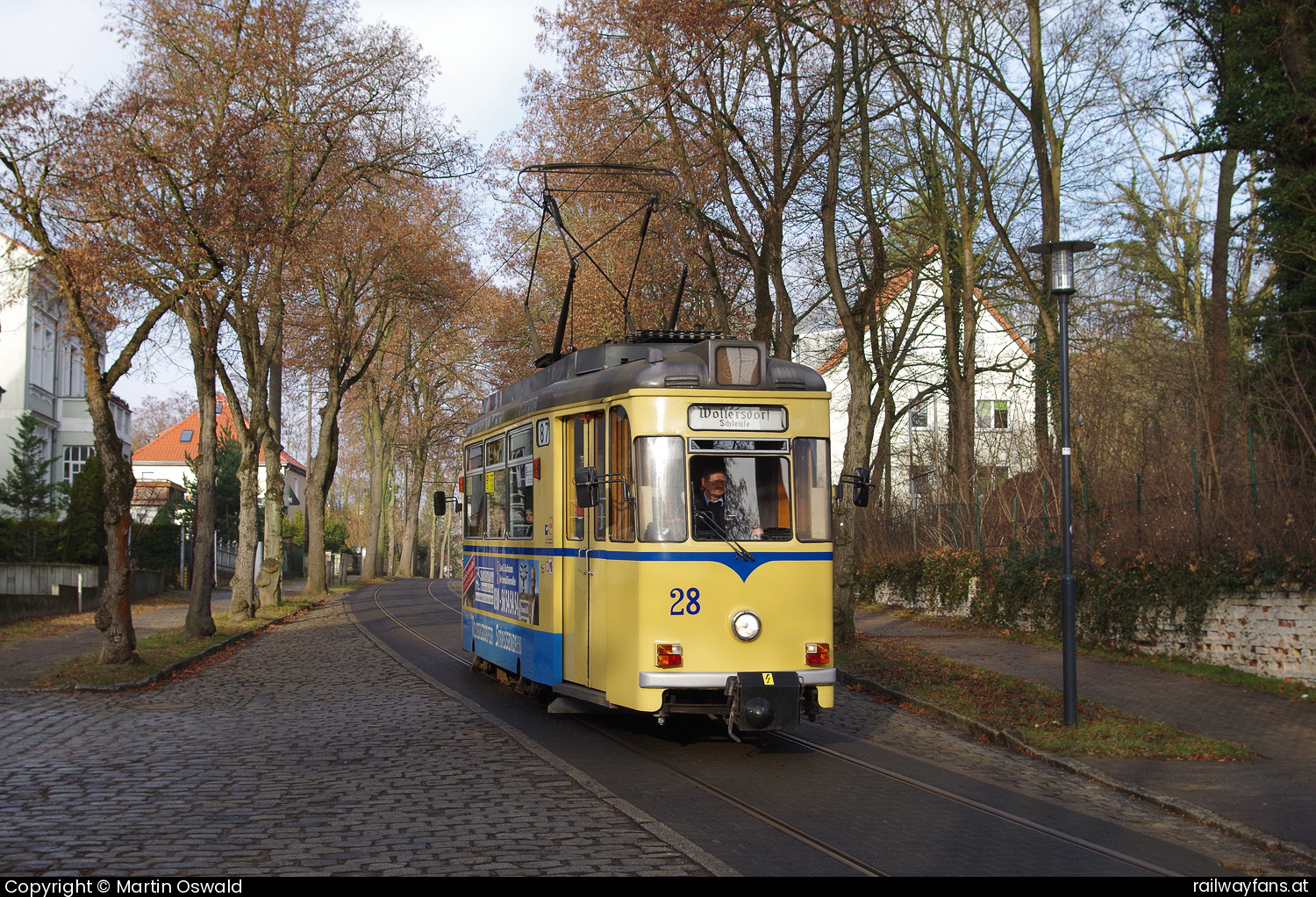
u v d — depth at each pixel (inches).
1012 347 1542.8
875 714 502.6
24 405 1685.5
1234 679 552.4
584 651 416.5
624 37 796.6
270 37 818.8
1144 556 653.9
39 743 404.8
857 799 326.0
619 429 392.2
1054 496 804.6
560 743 410.3
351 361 1540.4
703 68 744.3
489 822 287.9
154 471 3125.0
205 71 808.9
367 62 927.7
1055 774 376.8
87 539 1331.2
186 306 760.3
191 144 653.3
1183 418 674.8
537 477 467.2
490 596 557.9
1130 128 952.3
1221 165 861.8
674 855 259.6
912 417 1630.2
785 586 382.0
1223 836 297.9
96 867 244.7
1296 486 553.6
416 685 581.0
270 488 1201.4
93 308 621.9
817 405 394.6
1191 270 876.6
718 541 377.7
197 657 695.1
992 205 1103.0
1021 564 818.8
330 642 836.6
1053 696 502.3
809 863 255.4
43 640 805.9
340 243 1112.8
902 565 1083.3
